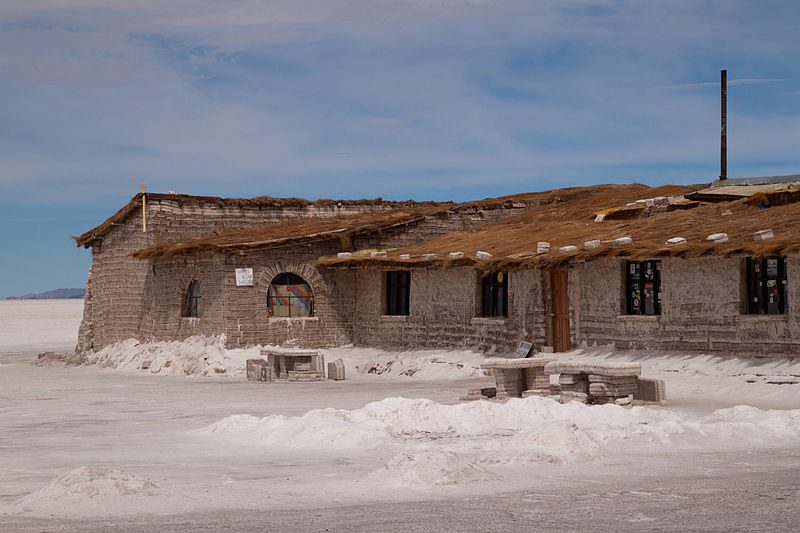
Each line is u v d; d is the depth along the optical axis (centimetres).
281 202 3888
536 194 4147
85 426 1712
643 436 1352
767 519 815
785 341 2092
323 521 841
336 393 2298
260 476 1126
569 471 1103
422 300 3144
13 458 1312
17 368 3772
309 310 3366
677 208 3183
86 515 888
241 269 3234
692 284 2295
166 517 875
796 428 1391
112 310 3838
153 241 3628
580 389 1902
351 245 3462
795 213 2459
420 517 848
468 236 3444
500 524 812
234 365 3094
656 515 840
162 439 1502
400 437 1436
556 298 2627
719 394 2003
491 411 1571
